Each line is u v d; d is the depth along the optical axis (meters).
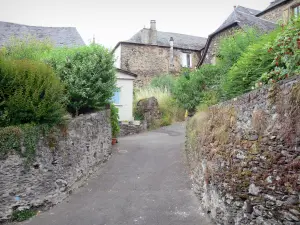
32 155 6.43
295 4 14.93
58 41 16.17
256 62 5.71
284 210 3.42
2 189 5.91
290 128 3.39
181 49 26.19
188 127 10.52
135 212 6.35
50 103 6.92
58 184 7.04
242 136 4.65
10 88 6.57
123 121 17.05
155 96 19.95
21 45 12.30
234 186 4.71
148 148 12.20
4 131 6.07
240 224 4.44
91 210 6.52
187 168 9.36
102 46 10.84
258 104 4.23
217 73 14.01
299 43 3.81
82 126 8.71
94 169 9.46
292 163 3.30
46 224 5.83
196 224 5.65
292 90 3.43
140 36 26.16
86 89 9.55
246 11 21.73
